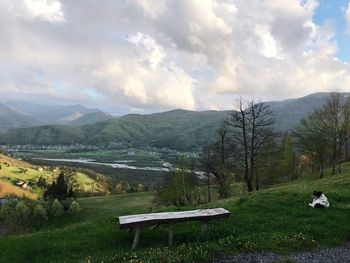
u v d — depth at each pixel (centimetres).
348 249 1584
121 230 1867
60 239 1828
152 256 1407
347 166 7200
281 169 7425
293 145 7594
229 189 5922
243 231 1791
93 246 1688
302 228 1827
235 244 1567
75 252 1633
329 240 1689
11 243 1809
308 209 2227
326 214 2103
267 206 2291
